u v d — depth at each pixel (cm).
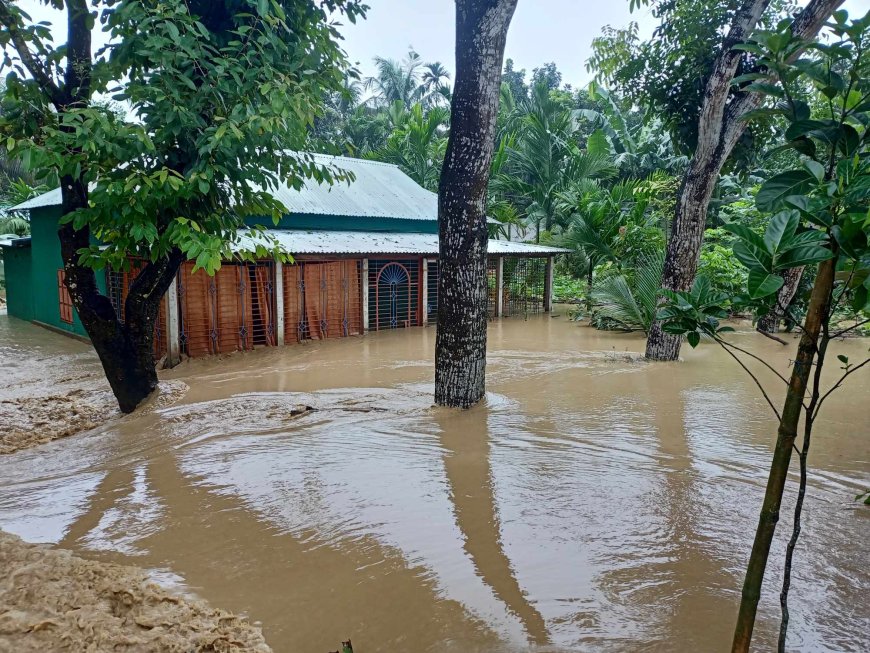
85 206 696
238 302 1176
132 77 634
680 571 354
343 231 1599
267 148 682
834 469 516
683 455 554
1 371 1062
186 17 580
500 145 2444
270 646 290
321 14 709
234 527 415
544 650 287
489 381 873
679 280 990
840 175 188
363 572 355
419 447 575
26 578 341
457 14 654
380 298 1473
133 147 590
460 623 308
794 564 359
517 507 442
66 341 1382
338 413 707
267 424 669
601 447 575
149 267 757
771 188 202
